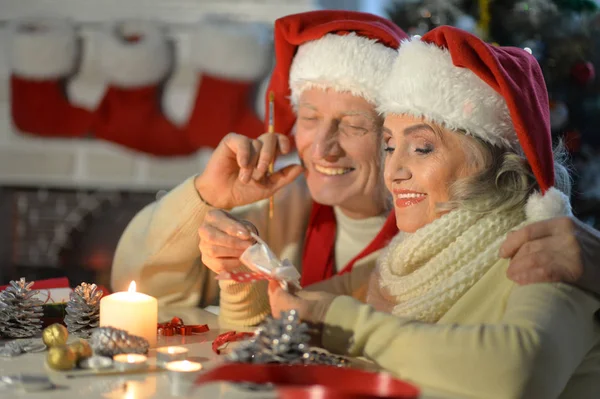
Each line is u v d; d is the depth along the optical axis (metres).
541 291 1.00
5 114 3.54
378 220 1.63
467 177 1.17
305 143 1.57
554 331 0.96
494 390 0.93
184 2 3.35
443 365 0.95
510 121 1.19
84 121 3.43
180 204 1.52
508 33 2.32
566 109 2.39
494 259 1.12
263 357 0.96
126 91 3.33
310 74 1.52
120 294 1.16
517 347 0.93
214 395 0.91
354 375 0.88
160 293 1.58
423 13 2.40
